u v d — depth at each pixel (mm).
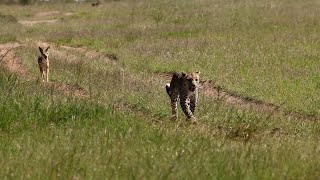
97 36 102750
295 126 41906
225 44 85375
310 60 71812
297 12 119500
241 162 27938
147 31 104875
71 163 27109
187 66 70562
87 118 38594
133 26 115375
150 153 29797
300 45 82250
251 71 66250
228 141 34375
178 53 79312
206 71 66938
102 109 40188
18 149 30734
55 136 33719
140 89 54688
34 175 25797
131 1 177375
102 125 36719
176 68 70000
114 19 130000
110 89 53438
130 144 31844
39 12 172875
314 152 31531
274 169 27312
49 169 26312
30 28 124062
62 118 38438
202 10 132000
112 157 28797
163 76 67688
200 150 30641
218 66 69812
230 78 62875
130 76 64562
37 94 45188
